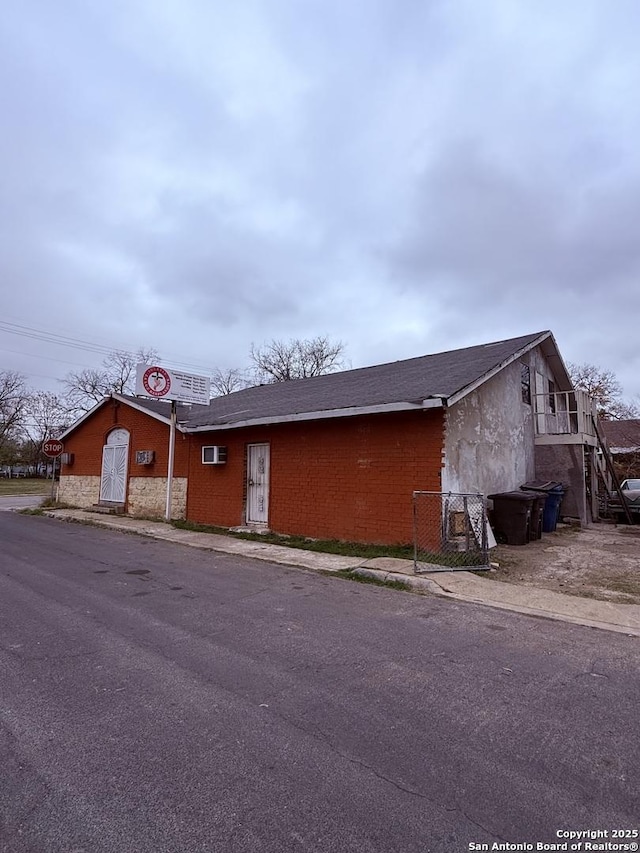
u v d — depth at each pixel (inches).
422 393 350.6
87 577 290.4
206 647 179.3
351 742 118.3
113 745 115.6
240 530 466.9
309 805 95.6
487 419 434.9
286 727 124.9
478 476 408.2
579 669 164.7
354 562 327.3
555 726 127.5
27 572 303.1
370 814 93.3
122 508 641.6
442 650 180.5
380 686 149.7
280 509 448.5
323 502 414.3
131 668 159.6
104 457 689.6
